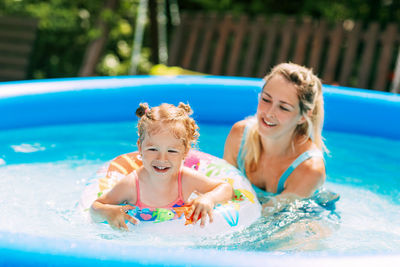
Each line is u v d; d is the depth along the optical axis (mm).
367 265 1688
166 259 1705
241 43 7289
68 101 4496
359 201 3107
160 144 2451
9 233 1809
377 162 3898
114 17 7941
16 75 6953
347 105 4648
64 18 8430
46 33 8719
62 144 4012
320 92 2926
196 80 4883
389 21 8625
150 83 4773
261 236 2502
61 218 2621
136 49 7203
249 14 9172
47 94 4387
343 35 6812
